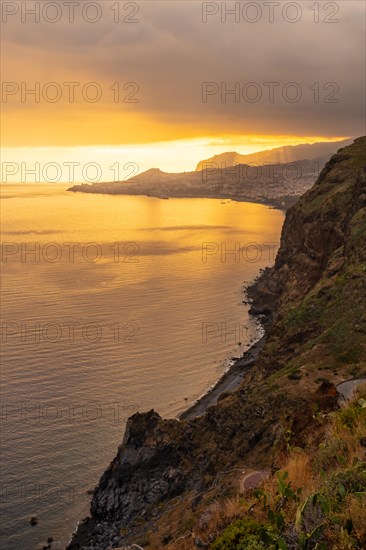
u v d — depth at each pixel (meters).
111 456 63.06
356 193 94.81
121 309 122.69
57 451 63.47
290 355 65.56
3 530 51.62
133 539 44.78
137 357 92.75
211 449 51.00
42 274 158.38
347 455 15.06
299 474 15.56
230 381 85.00
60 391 78.44
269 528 11.59
